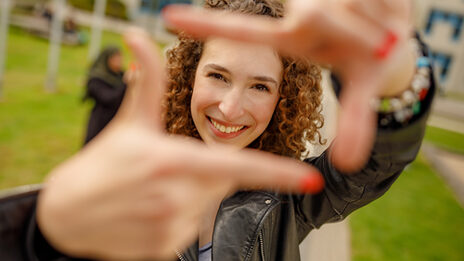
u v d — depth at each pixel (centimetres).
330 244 385
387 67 42
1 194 68
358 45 41
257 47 111
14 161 501
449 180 873
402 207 650
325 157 124
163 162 34
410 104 78
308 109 132
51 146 575
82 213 34
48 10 1589
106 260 37
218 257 120
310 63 128
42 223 36
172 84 140
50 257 63
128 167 34
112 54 445
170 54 144
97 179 34
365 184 104
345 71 43
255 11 122
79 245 36
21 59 1142
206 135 121
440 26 2848
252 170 34
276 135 139
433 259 480
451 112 2119
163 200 34
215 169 34
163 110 142
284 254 128
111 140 37
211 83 115
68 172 36
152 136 37
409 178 834
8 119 654
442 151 1177
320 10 40
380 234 520
